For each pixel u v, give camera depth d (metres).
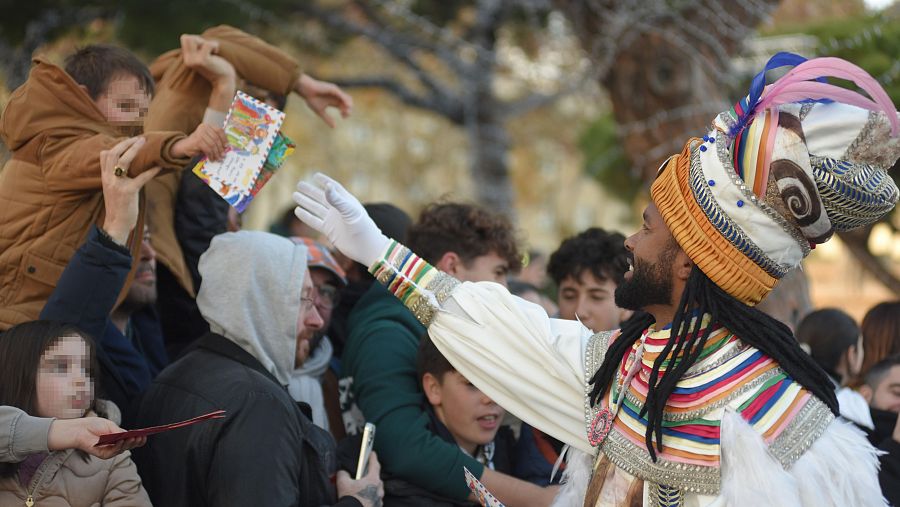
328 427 3.43
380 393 3.20
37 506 2.44
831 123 2.15
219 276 2.93
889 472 3.01
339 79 10.09
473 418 3.15
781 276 2.25
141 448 2.74
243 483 2.52
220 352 2.84
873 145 2.15
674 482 2.22
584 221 17.70
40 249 2.86
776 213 2.18
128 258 2.75
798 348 2.24
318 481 2.72
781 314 5.25
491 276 3.54
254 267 2.94
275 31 8.39
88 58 3.10
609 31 6.30
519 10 9.06
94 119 2.93
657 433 2.21
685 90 6.08
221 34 3.64
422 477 3.05
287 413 2.66
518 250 3.63
